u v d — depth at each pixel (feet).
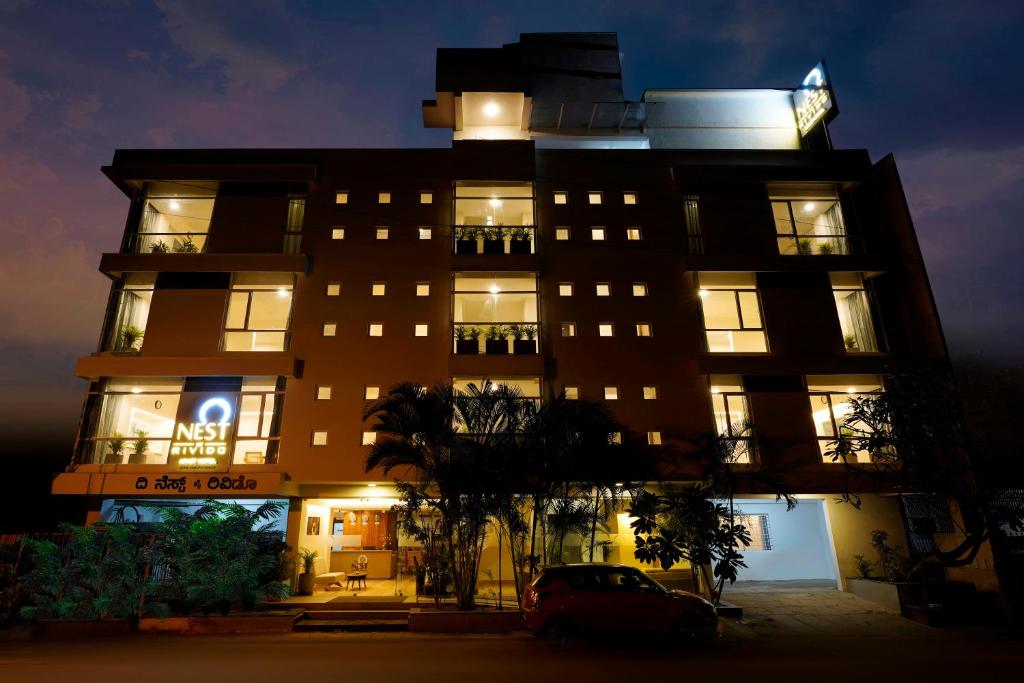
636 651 33.58
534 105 79.36
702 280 62.39
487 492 44.32
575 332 59.41
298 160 64.08
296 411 55.16
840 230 64.75
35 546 43.29
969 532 48.73
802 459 55.11
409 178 64.34
